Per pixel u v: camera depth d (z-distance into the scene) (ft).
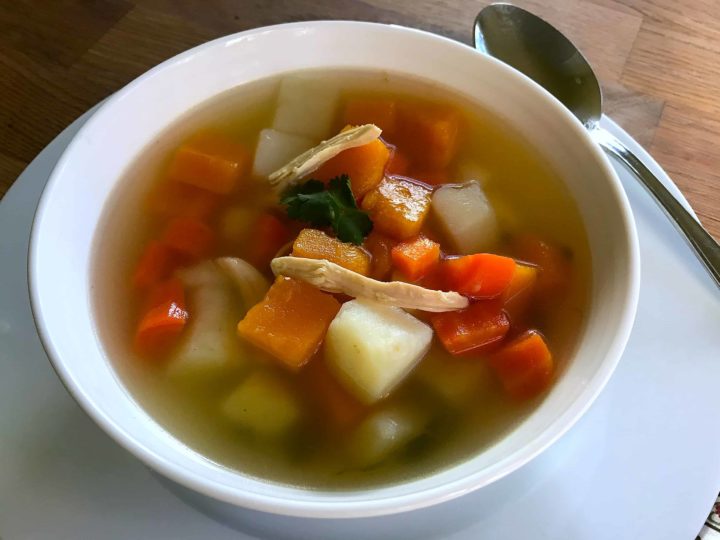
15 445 0.48
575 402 0.42
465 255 0.59
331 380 0.54
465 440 0.51
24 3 0.82
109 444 0.48
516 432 0.47
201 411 0.53
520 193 0.63
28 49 0.78
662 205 0.61
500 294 0.56
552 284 0.58
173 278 0.59
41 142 0.71
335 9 0.83
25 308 0.54
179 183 0.64
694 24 0.85
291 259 0.54
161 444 0.44
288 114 0.67
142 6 0.82
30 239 0.49
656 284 0.57
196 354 0.55
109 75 0.76
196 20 0.81
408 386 0.54
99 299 0.55
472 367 0.54
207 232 0.62
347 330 0.52
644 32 0.83
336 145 0.60
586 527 0.46
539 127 0.62
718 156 0.73
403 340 0.53
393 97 0.69
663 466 0.48
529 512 0.46
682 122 0.75
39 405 0.49
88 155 0.56
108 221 0.58
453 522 0.45
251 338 0.54
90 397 0.42
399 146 0.67
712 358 0.53
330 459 0.51
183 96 0.64
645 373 0.52
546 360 0.52
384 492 0.42
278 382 0.54
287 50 0.66
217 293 0.58
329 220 0.57
